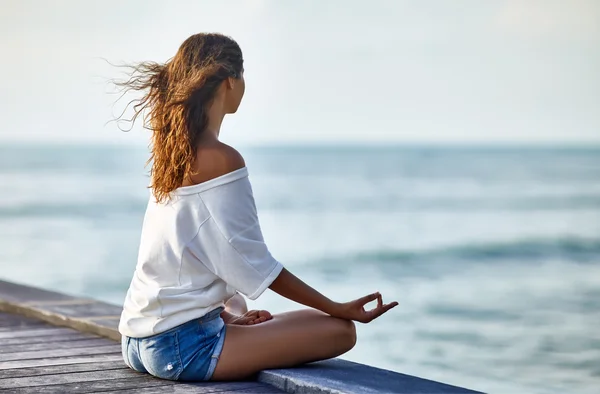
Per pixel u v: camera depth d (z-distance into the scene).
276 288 3.31
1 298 5.32
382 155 82.25
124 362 3.80
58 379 3.47
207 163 3.20
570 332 14.00
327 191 48.28
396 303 3.37
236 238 3.18
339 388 3.07
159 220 3.26
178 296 3.22
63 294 5.53
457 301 17.72
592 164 67.25
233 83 3.33
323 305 3.36
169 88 3.29
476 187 49.25
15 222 33.81
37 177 52.66
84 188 46.66
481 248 27.39
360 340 12.98
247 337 3.33
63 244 28.03
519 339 13.34
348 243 28.91
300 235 31.39
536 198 43.53
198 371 3.31
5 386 3.36
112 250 26.62
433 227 33.59
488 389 9.70
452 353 11.99
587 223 34.28
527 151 89.75
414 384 3.15
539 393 9.44
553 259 25.02
